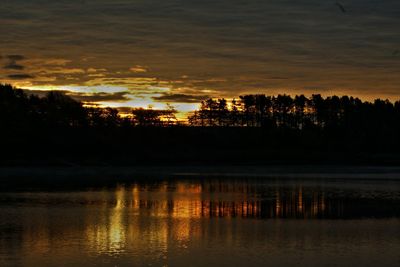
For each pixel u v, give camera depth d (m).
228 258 32.09
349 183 89.94
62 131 182.38
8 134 162.38
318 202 60.75
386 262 31.20
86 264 30.52
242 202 60.62
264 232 41.00
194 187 81.62
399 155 186.00
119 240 37.38
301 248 35.00
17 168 134.75
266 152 182.50
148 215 49.94
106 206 56.38
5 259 31.61
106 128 193.62
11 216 48.19
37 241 36.72
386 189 77.62
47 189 75.94
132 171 126.19
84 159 158.50
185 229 42.22
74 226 42.94
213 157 171.88
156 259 31.75
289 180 97.56
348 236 39.34
